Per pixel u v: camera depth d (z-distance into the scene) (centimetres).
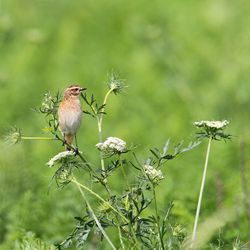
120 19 2445
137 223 891
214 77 2016
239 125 1622
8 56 2080
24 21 2345
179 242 912
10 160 1323
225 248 1055
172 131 1659
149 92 1912
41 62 2105
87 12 2477
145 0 2538
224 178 1345
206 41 2223
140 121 1741
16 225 1179
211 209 1193
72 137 986
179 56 2128
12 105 1808
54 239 1154
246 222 1128
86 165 893
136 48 2219
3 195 1282
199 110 1802
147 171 880
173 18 2441
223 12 2389
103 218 891
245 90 1830
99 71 2070
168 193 1232
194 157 1427
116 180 1287
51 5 2467
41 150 1523
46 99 891
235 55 2062
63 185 881
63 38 2284
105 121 1761
